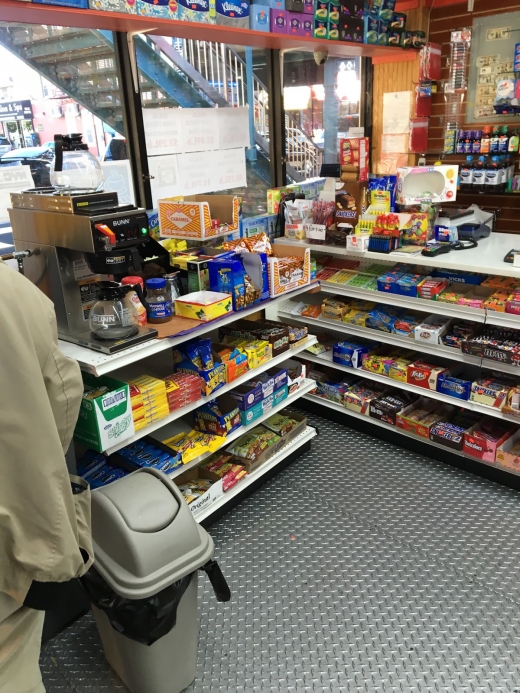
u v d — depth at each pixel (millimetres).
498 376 3016
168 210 2660
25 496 1122
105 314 2033
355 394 3461
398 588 2309
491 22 3578
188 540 1714
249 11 2471
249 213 3639
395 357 3314
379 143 4164
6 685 1247
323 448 3344
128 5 1998
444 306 2832
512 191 3562
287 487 2986
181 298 2346
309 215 3385
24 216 2074
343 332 3521
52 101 2465
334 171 3596
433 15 3812
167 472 2303
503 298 2707
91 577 1696
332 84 4281
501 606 2205
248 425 2689
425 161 3963
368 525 2686
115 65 2549
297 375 3146
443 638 2070
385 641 2064
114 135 2684
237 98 3867
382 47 3328
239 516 2770
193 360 2367
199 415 2561
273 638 2090
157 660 1762
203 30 2363
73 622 2195
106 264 1904
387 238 2912
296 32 2707
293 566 2443
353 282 3238
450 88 3770
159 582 1630
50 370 1179
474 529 2637
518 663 1965
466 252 2914
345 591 2303
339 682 1912
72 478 1547
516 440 3055
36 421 1104
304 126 4414
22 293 1114
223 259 2465
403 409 3268
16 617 1232
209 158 3090
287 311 3613
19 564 1138
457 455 3066
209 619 2182
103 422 1954
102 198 1948
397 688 1887
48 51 2402
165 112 2779
